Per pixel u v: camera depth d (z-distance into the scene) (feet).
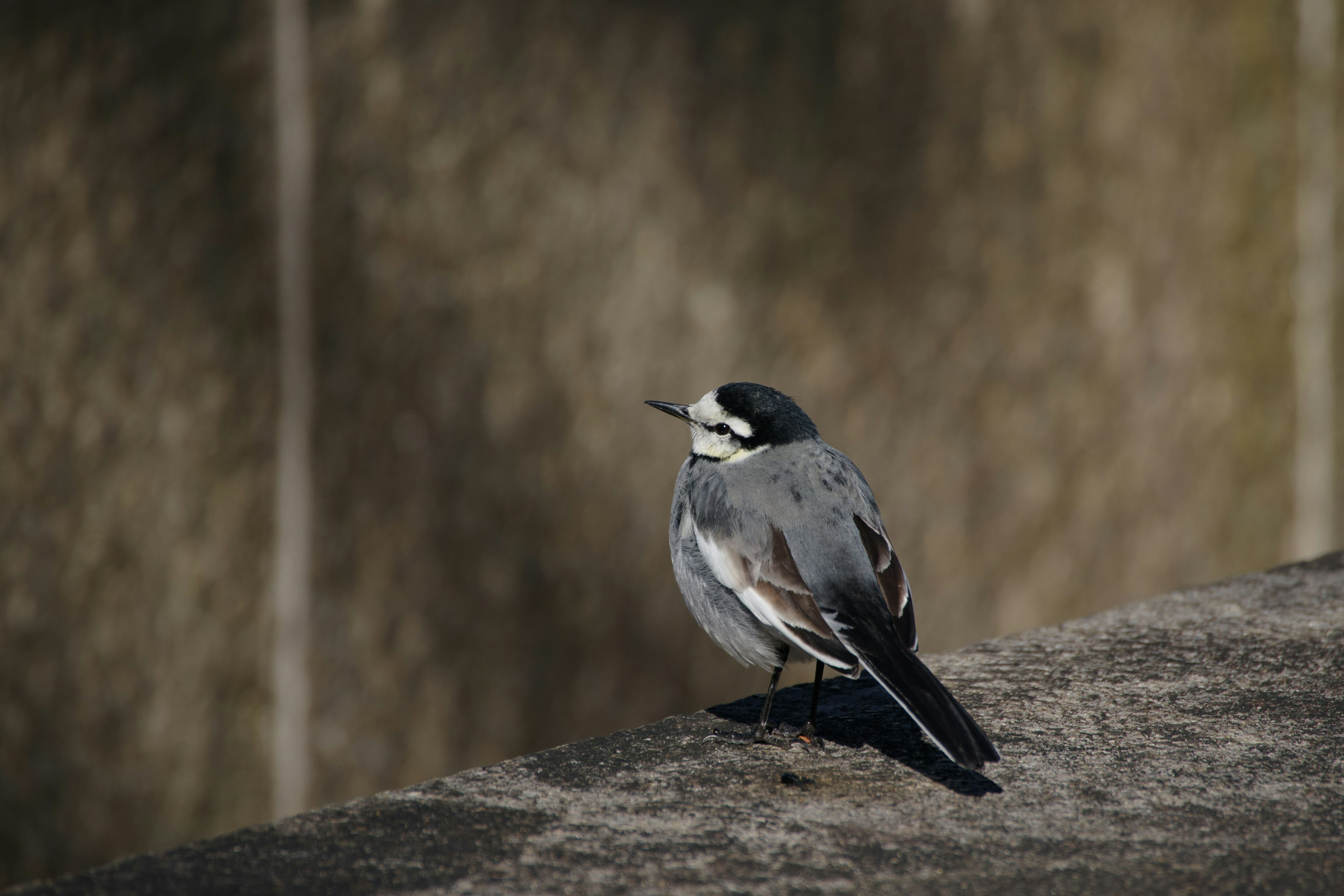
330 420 45.11
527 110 46.19
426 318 45.73
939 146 54.54
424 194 45.11
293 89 43.24
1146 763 17.04
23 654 43.16
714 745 18.12
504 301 46.68
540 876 14.05
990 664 21.08
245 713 45.14
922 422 55.21
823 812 15.78
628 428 49.21
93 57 41.50
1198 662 20.86
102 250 42.32
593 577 49.16
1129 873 14.05
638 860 14.46
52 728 43.62
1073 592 59.77
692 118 49.11
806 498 20.04
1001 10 55.11
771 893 13.65
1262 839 14.83
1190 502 63.21
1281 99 63.57
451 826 15.33
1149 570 62.23
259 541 44.88
